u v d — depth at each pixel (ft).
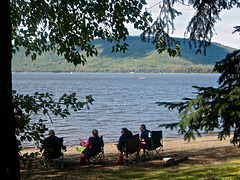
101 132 62.03
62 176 22.07
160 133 29.19
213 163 25.44
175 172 22.18
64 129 65.92
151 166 25.49
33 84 304.09
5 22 10.19
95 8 16.98
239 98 12.84
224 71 15.79
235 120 13.44
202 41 13.58
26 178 21.52
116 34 17.34
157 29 13.96
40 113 91.66
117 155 32.73
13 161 10.32
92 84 328.90
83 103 19.31
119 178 21.07
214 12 13.46
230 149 33.65
